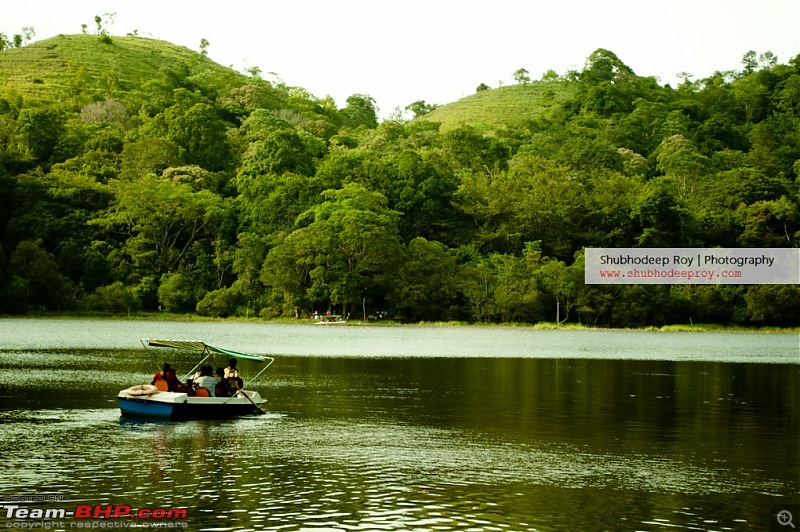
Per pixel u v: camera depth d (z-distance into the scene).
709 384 51.19
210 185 169.88
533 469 26.11
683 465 27.05
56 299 131.12
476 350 80.44
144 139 177.50
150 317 135.75
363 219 138.88
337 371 55.62
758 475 25.80
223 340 88.44
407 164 167.38
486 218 163.00
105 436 30.06
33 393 40.47
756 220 148.38
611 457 28.14
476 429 33.12
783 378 55.56
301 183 158.62
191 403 34.06
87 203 150.50
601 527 20.31
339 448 28.77
